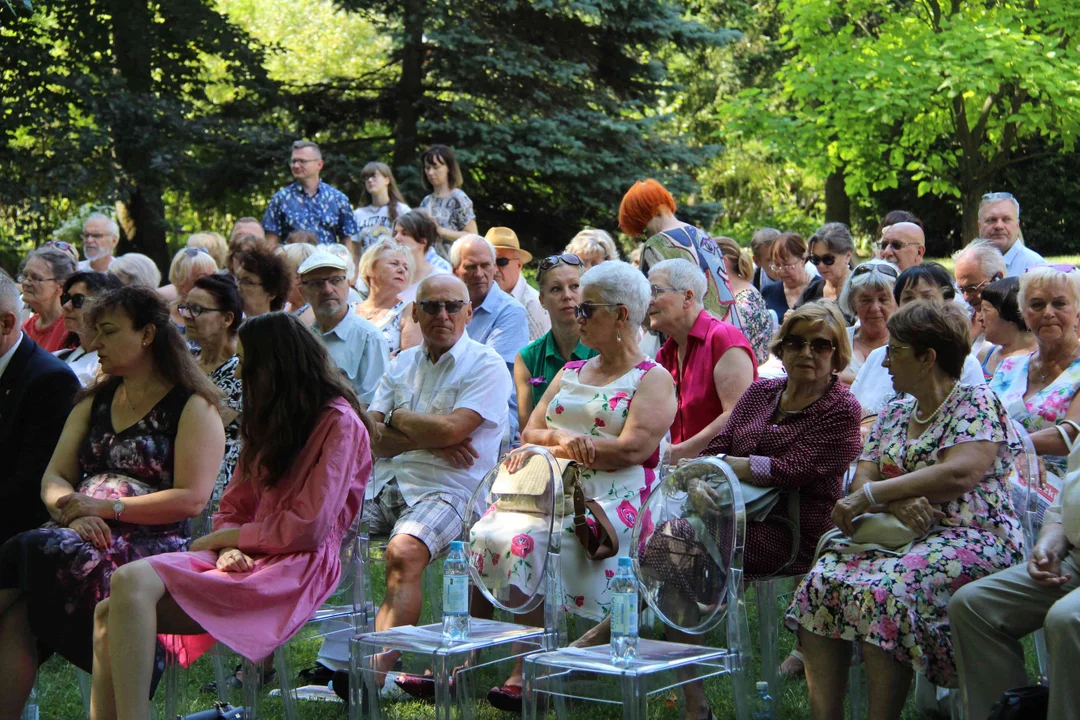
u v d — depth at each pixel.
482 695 4.39
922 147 17.06
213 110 16.48
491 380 4.75
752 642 5.04
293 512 3.88
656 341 5.67
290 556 3.90
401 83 15.47
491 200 15.44
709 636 5.04
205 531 4.79
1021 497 3.99
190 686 4.88
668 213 5.54
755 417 4.18
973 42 15.10
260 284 5.57
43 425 4.41
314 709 4.43
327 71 22.91
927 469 3.64
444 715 3.69
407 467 4.75
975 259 5.75
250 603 3.74
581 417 4.21
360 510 4.10
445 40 14.45
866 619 3.46
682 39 15.22
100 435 4.15
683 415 4.63
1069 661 3.09
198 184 15.67
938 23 16.25
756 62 19.92
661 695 4.23
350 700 3.93
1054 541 3.50
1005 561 3.61
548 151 14.41
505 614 4.70
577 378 4.33
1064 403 4.65
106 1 15.71
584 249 7.17
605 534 3.98
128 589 3.56
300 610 3.83
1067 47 16.02
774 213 22.58
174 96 16.20
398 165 15.32
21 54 15.16
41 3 15.52
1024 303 4.77
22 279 6.53
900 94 15.41
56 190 14.92
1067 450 4.50
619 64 15.64
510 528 3.96
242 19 23.73
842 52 16.58
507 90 14.99
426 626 4.05
